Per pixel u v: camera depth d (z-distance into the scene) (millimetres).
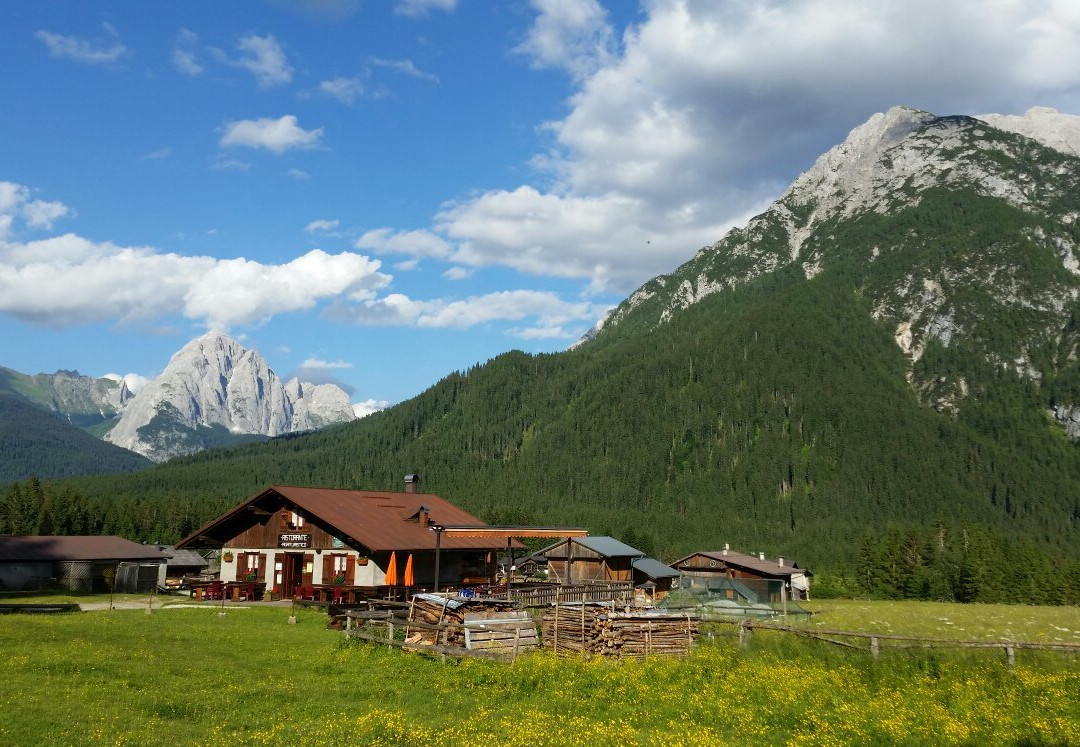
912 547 128875
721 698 20719
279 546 54844
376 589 48438
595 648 26469
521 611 30922
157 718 17469
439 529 49188
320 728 17266
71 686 20078
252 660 26312
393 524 55531
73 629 32344
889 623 47656
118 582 63250
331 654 27891
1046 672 21469
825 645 24938
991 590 114312
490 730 17703
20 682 20062
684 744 16609
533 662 24516
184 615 41031
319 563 52875
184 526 156500
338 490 59719
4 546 65125
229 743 15695
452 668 24844
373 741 16266
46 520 128125
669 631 27406
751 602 50000
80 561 65562
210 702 19219
